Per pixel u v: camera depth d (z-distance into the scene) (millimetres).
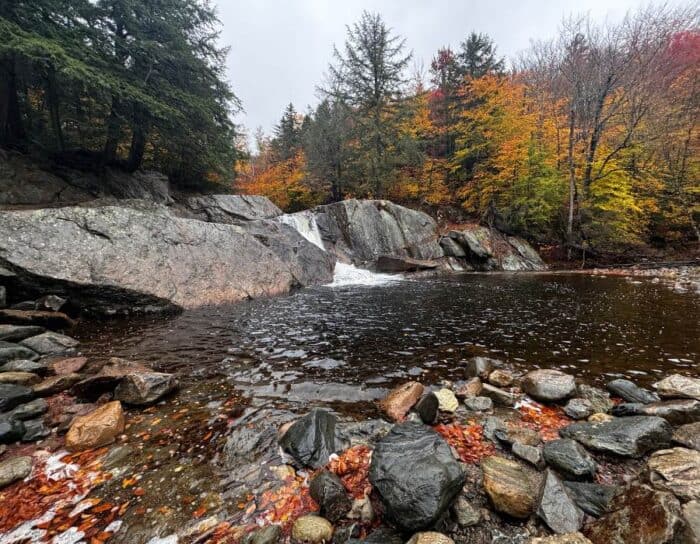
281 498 2805
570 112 21531
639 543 2029
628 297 11289
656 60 19172
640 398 4441
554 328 7902
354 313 9539
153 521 2562
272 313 9531
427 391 4828
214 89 18828
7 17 11820
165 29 15914
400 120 24656
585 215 22891
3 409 3910
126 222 9766
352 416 4176
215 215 18781
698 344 6609
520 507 2527
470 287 14344
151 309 9125
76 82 12969
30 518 2566
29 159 14781
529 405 4457
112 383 4605
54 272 7773
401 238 22609
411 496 2447
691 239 23250
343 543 2346
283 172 33469
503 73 27797
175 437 3660
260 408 4332
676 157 22797
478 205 25922
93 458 3291
